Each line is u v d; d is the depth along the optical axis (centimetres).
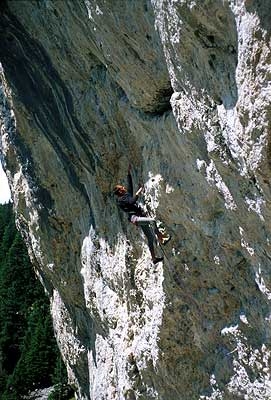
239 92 697
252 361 963
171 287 1108
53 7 1236
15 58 1518
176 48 816
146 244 1224
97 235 1491
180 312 1118
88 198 1552
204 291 1041
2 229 9031
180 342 1139
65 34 1262
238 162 755
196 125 841
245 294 948
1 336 5994
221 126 773
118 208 1332
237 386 1020
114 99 1204
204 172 880
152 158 1066
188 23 761
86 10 1119
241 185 780
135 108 1103
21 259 6356
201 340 1093
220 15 711
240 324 975
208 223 952
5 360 5844
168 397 1237
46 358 5197
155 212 1074
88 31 1160
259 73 655
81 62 1280
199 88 809
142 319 1274
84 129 1377
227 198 833
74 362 1975
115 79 1092
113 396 1539
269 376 930
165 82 979
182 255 1052
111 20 985
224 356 1046
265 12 630
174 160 989
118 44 1011
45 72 1438
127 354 1334
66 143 1500
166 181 1020
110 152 1323
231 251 934
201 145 862
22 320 6059
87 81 1310
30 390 5131
